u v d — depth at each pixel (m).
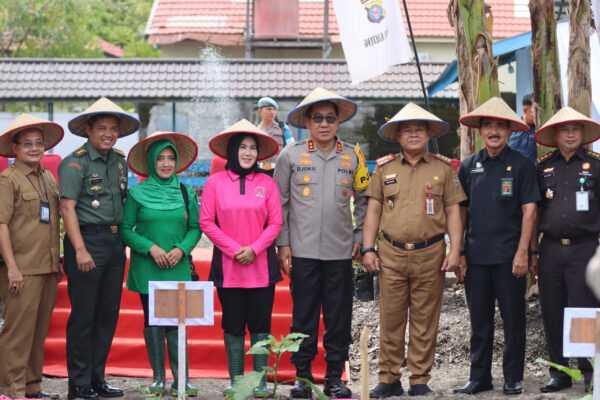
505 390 5.58
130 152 5.73
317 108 5.68
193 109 16.77
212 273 5.55
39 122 5.40
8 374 5.26
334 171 5.72
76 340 5.47
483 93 7.07
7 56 25.48
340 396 5.61
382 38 7.61
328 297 5.71
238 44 20.48
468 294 5.77
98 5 36.16
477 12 7.07
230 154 5.60
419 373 5.66
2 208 5.20
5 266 5.32
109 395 5.70
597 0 6.79
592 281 2.61
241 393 4.75
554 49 7.10
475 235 5.66
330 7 21.31
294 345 5.11
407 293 5.70
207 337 6.97
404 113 5.64
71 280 5.45
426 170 5.66
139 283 5.57
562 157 5.66
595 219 5.48
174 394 5.70
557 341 5.66
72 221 5.34
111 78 16.41
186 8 21.48
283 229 5.76
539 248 5.77
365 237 5.76
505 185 5.59
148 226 5.55
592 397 4.13
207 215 5.52
